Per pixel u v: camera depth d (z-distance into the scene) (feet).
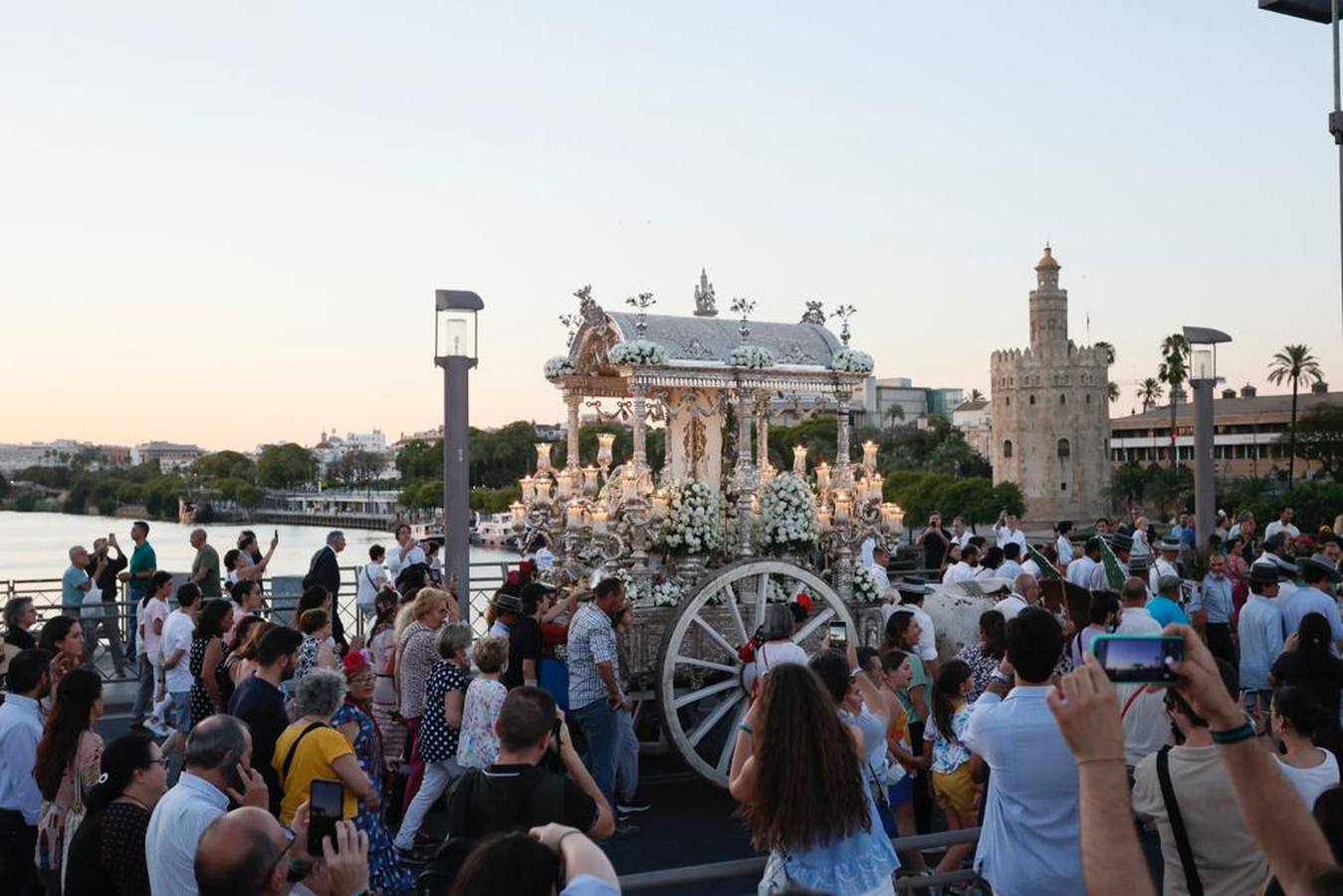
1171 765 14.52
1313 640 27.22
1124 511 381.19
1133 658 8.82
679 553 37.93
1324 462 295.69
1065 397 385.91
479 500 281.13
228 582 47.37
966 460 443.32
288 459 593.01
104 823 17.24
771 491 39.24
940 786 23.91
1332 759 16.37
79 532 340.39
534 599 33.04
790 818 14.58
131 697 46.88
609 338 40.09
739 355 38.73
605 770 31.37
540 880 9.24
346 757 20.26
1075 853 14.98
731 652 35.45
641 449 37.63
